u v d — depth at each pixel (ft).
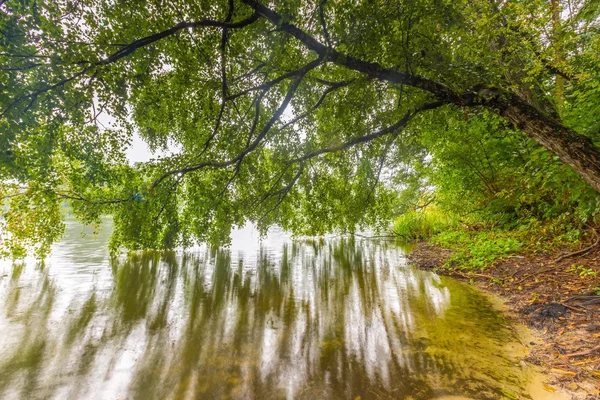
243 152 19.79
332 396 9.64
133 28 16.08
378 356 12.20
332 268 29.96
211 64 18.84
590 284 16.61
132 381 10.68
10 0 12.30
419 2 12.23
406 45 14.11
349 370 11.19
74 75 14.55
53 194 21.95
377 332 14.58
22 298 20.16
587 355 10.73
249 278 26.12
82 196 23.41
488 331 14.16
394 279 24.94
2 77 13.30
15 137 14.42
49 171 19.70
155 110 20.47
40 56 13.43
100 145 20.35
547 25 12.57
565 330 12.93
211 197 23.26
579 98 16.75
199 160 22.34
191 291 22.17
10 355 12.62
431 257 32.27
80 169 21.62
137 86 17.44
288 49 19.39
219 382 10.57
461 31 12.67
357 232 61.77
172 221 28.07
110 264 31.19
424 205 54.44
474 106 15.38
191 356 12.46
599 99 16.25
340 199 27.25
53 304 19.06
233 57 19.04
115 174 22.27
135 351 12.94
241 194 25.25
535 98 16.03
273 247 44.57
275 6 14.29
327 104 23.68
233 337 14.32
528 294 17.95
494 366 10.99
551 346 11.98
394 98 22.94
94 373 11.21
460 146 32.89
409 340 13.55
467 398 9.15
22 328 15.38
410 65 15.29
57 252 36.37
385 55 15.98
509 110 13.66
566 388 9.28
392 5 12.94
